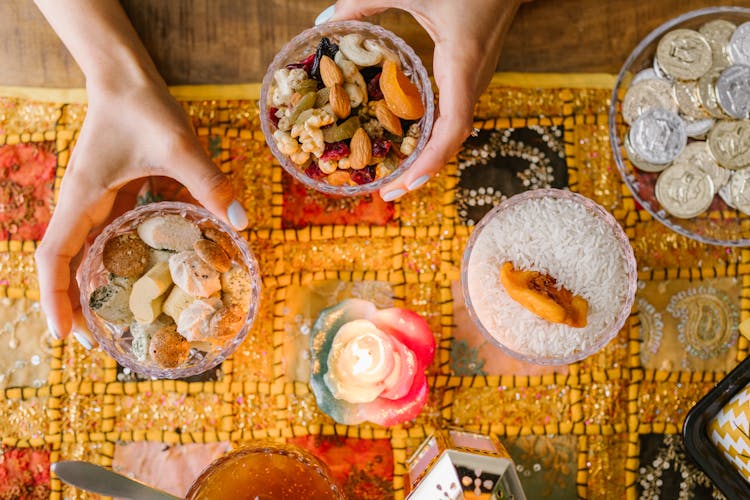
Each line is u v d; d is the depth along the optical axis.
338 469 0.62
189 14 0.62
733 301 0.62
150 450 0.62
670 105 0.60
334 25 0.57
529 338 0.58
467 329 0.62
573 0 0.62
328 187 0.57
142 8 0.62
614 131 0.60
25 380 0.62
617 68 0.62
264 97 0.57
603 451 0.62
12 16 0.62
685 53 0.60
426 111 0.57
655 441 0.62
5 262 0.62
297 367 0.62
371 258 0.62
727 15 0.60
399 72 0.55
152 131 0.56
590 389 0.62
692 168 0.60
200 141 0.62
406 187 0.57
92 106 0.57
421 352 0.60
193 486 0.55
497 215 0.58
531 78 0.62
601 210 0.59
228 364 0.62
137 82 0.57
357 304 0.61
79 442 0.62
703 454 0.58
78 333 0.59
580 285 0.57
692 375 0.62
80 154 0.57
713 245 0.62
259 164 0.62
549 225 0.57
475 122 0.62
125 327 0.57
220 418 0.62
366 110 0.56
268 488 0.55
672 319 0.62
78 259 0.60
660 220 0.60
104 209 0.58
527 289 0.56
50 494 0.62
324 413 0.62
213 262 0.54
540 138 0.62
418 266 0.62
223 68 0.62
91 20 0.57
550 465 0.62
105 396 0.62
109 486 0.53
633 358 0.62
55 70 0.62
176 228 0.55
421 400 0.59
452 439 0.58
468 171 0.62
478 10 0.56
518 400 0.62
